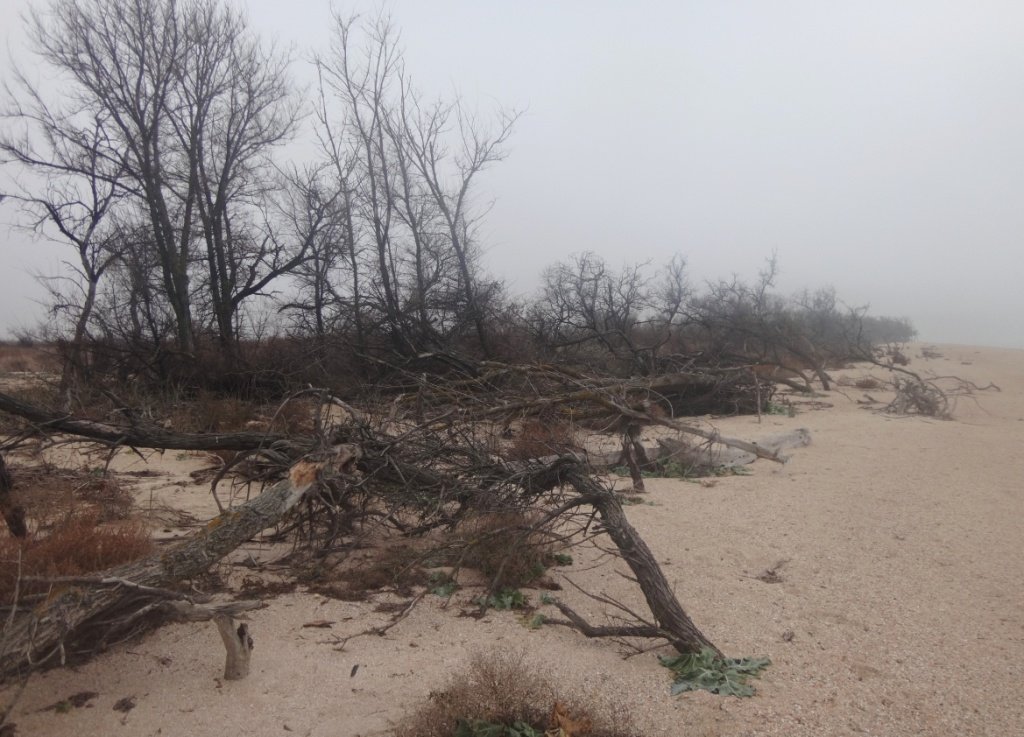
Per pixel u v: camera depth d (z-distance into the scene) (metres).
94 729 3.50
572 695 3.80
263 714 3.68
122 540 4.98
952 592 5.54
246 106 17.97
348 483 5.45
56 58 15.94
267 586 5.36
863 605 5.26
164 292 17.12
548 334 16.81
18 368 19.80
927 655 4.46
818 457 10.84
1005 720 3.72
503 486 5.98
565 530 6.98
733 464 10.15
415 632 4.70
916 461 10.60
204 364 14.68
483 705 3.55
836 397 18.45
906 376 24.09
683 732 3.58
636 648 4.54
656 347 14.69
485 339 16.34
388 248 18.06
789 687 4.04
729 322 20.86
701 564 6.12
